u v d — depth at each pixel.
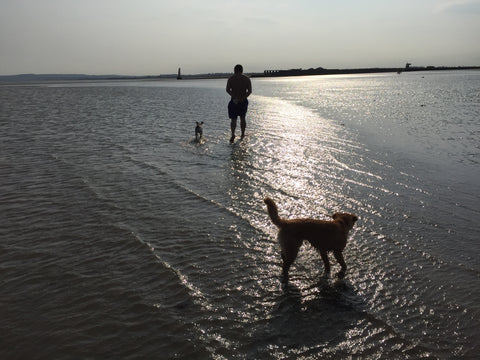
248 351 2.87
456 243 4.65
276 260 4.33
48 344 2.91
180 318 3.26
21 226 5.08
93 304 3.44
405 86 43.66
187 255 4.38
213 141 11.12
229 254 4.43
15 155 9.07
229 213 5.61
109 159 8.76
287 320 3.27
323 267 4.24
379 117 15.62
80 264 4.15
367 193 6.42
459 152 9.02
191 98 29.50
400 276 3.98
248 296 3.62
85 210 5.65
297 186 6.82
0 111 19.52
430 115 15.83
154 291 3.67
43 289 3.67
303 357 2.82
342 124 13.95
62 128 13.47
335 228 3.93
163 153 9.47
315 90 39.97
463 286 3.76
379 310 3.42
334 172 7.62
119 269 4.06
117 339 2.98
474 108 17.97
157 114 18.16
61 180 7.08
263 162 8.50
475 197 6.12
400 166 7.97
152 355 2.81
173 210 5.71
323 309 3.44
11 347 2.87
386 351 2.89
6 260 4.21
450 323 3.21
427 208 5.73
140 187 6.75
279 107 21.05
